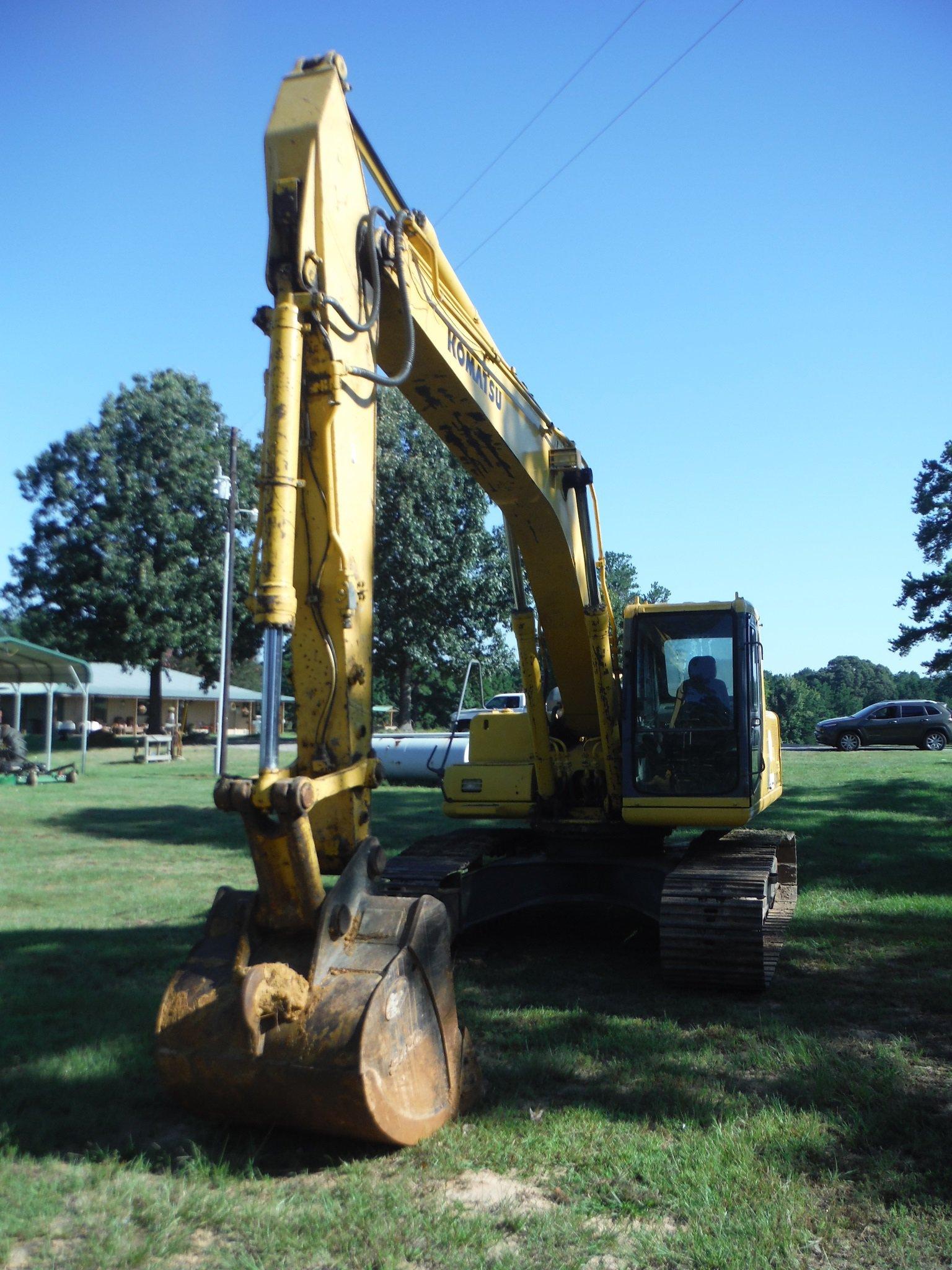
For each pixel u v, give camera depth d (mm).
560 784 8023
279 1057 3604
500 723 8453
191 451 43031
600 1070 4918
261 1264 3199
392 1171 3762
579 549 7414
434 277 5301
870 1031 5555
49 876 10562
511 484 6477
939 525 45031
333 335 4184
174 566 43406
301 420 4148
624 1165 3832
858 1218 3453
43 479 43250
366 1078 3543
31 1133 4137
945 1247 3262
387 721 61469
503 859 8438
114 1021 5582
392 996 3770
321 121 4148
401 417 39250
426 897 4129
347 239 4340
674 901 6438
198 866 11289
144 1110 4383
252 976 3490
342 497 4180
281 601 3654
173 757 32531
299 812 3512
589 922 8680
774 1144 3977
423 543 38531
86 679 25625
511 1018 5832
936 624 44938
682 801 7039
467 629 40844
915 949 7359
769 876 6875
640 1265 3189
